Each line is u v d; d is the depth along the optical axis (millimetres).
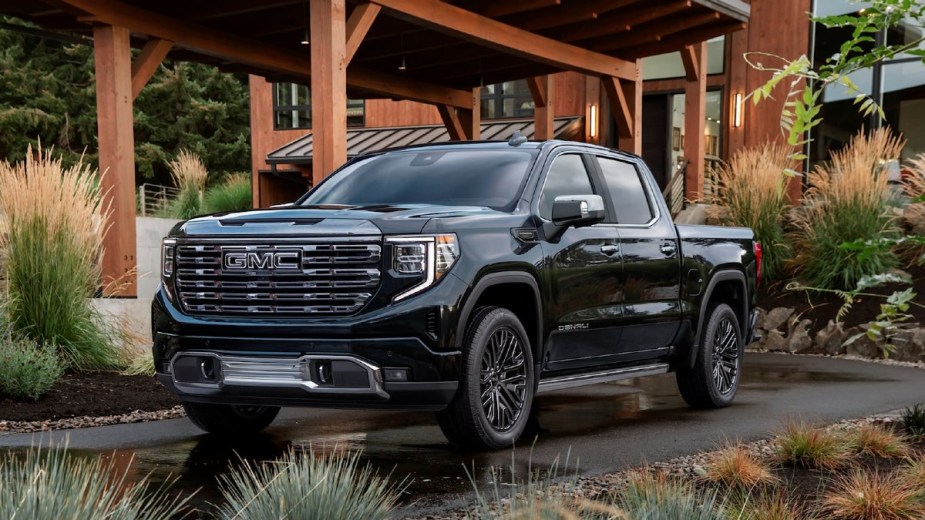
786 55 18672
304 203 6301
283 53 13953
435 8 10992
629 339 6426
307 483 3002
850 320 11875
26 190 8531
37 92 39312
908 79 17734
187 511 3840
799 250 13461
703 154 16266
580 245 5930
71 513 2631
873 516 3732
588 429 6195
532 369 5559
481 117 22062
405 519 3754
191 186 20969
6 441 5570
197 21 12172
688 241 7109
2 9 11258
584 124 20891
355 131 22391
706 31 14250
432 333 4852
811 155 18266
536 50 12953
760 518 3473
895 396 7801
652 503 3062
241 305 5109
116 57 10617
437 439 5754
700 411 7109
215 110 41625
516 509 2816
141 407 6887
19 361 6883
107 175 10469
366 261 4898
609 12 13367
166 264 5414
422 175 6184
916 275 12180
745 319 7715
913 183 13156
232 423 5875
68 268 8539
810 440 4824
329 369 4902
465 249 5051
